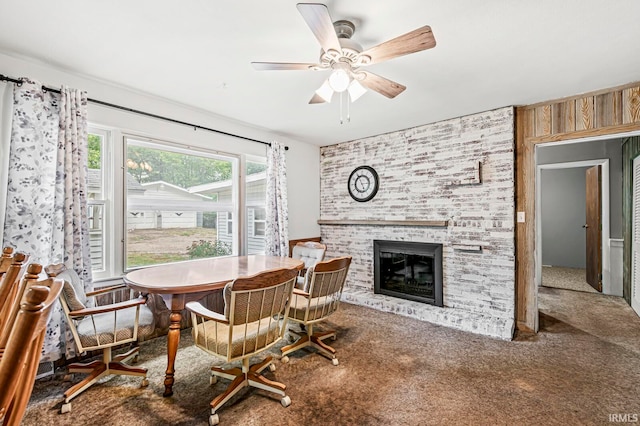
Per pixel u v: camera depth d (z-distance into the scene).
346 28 1.77
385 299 3.88
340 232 4.67
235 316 1.68
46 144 2.26
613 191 4.47
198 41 2.00
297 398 1.93
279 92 2.82
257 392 1.99
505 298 3.12
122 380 2.12
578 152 4.70
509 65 2.28
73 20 1.78
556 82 2.56
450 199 3.53
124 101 2.76
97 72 2.43
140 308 2.21
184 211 3.37
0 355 0.76
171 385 1.96
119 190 2.77
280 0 1.60
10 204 2.10
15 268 1.01
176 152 3.29
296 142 4.57
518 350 2.62
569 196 6.54
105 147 2.75
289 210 4.46
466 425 1.68
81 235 2.38
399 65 2.28
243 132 3.82
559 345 2.72
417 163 3.83
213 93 2.84
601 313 3.62
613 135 2.69
